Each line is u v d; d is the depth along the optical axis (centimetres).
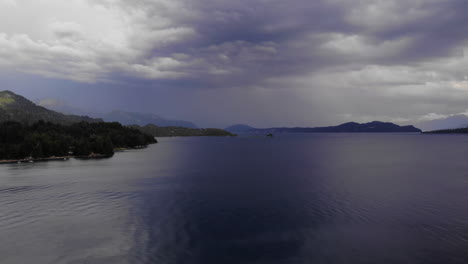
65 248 4409
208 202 7075
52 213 6172
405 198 7300
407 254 4100
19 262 3944
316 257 4050
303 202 6975
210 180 10319
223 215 5991
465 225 5228
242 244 4525
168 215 6028
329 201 7050
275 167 14188
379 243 4481
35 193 8175
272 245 4481
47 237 4825
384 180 10106
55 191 8450
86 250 4325
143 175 11650
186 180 10344
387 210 6203
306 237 4759
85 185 9406
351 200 7131
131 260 4025
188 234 4953
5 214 6100
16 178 10875
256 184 9444
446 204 6681
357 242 4541
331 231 5016
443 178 10506
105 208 6569
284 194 7894
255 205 6750
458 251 4162
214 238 4769
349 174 11612
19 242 4612
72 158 19475
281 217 5819
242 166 14700
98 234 4959
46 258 4066
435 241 4531
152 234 4975
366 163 15862
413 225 5256
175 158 19400
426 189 8450
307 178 10644
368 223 5394
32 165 15362
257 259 4022
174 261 3997
